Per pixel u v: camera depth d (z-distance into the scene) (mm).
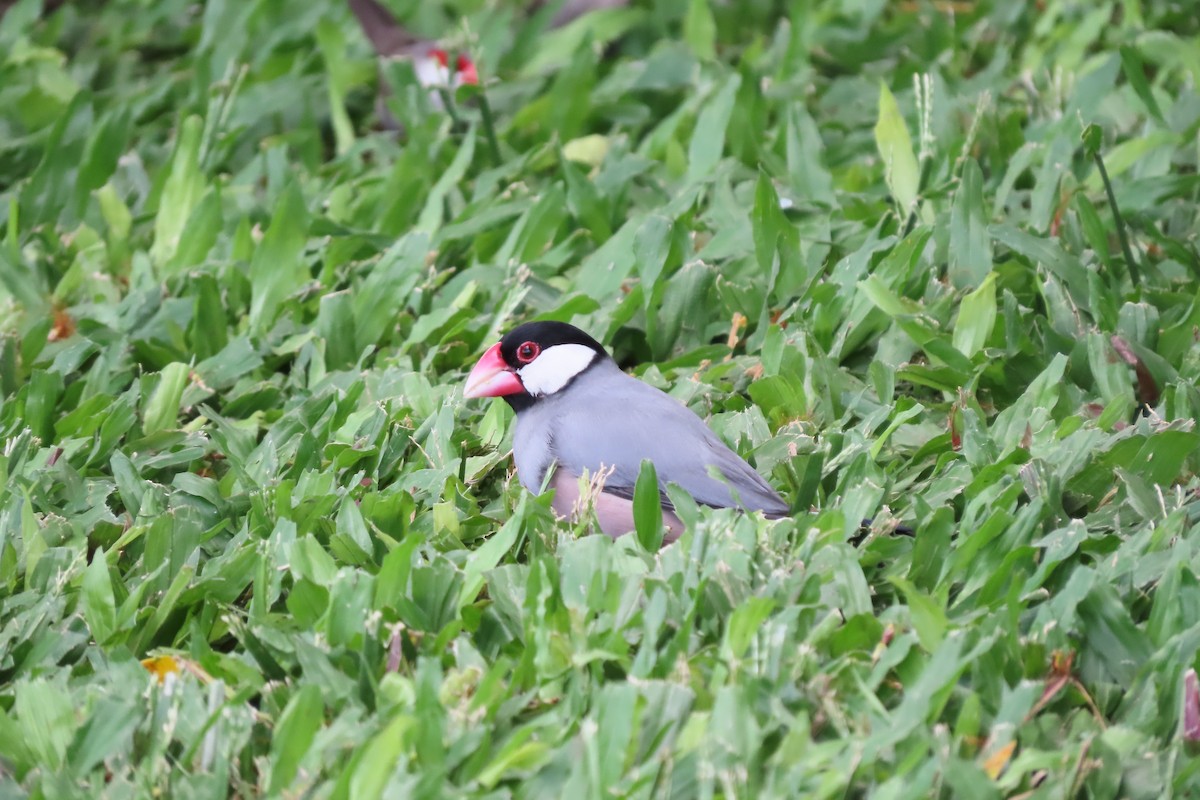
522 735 5117
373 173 11672
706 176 10414
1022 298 8781
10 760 5344
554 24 13617
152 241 10883
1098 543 6258
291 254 9648
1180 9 13086
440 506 6766
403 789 4840
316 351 8883
